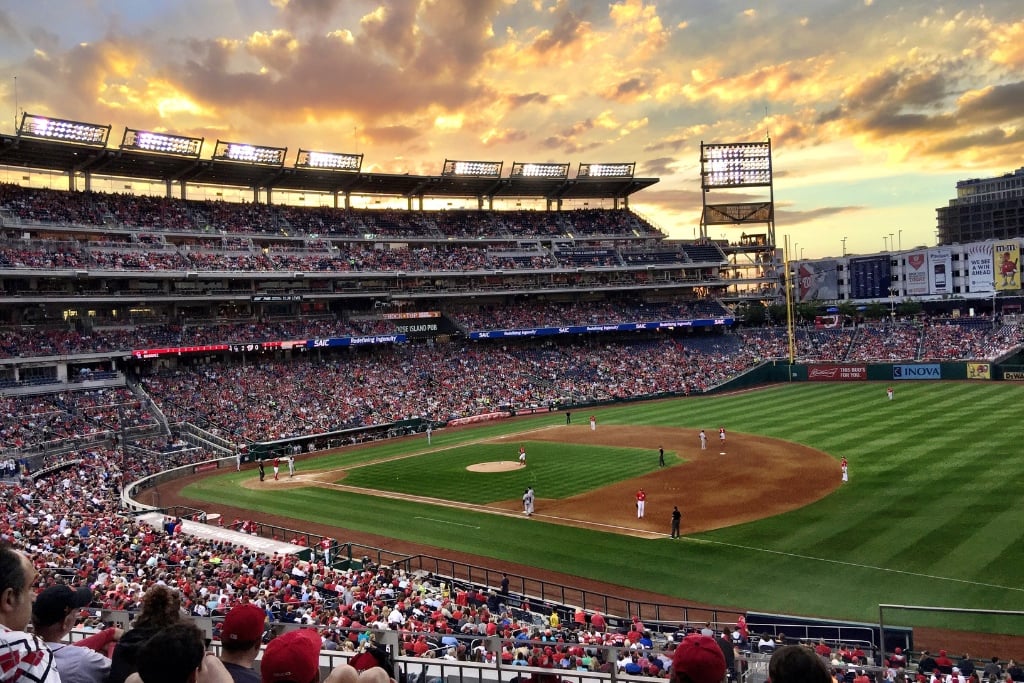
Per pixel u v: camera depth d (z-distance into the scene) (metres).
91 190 85.75
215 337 82.25
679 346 110.62
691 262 116.69
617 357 105.56
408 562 34.25
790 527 38.00
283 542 38.22
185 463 64.12
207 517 45.19
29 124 75.50
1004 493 40.47
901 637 23.39
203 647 5.19
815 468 50.44
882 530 36.12
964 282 136.38
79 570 28.16
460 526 42.19
